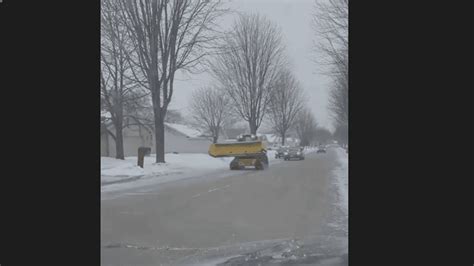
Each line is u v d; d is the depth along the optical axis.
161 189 19.89
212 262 7.51
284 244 8.62
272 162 50.50
